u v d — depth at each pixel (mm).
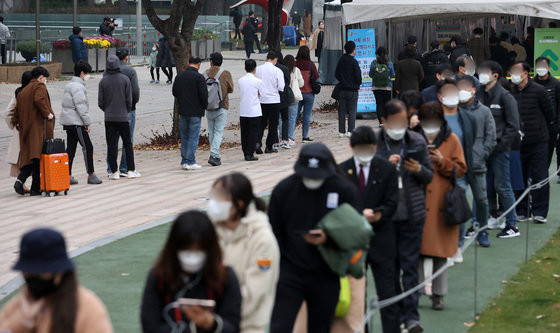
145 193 18328
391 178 8555
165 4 69125
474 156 12438
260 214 6488
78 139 19469
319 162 7199
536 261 12766
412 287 9227
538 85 14906
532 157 15172
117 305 10602
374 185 8523
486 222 13023
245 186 6289
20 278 11867
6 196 18766
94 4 67812
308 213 7422
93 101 37125
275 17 31516
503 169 13938
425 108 10008
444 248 10055
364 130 8367
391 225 8727
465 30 33406
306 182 7254
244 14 77938
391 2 24703
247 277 6355
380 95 27484
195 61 20875
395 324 8703
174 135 26156
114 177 20219
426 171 9180
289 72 24062
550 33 24969
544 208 15383
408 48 25469
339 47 40062
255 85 22031
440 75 13969
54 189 18250
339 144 24750
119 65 19859
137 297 10938
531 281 11711
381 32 32312
